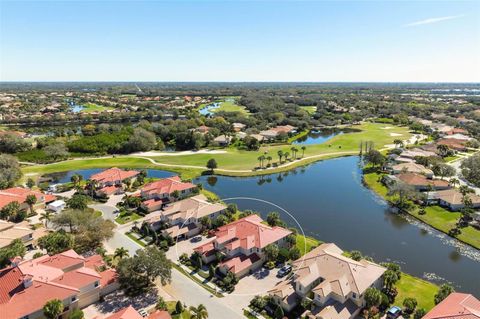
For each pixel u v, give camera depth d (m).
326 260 63.94
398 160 149.50
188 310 57.12
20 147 176.12
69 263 63.38
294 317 56.09
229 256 71.94
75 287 56.69
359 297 55.44
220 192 122.12
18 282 55.19
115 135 192.25
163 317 51.78
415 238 85.88
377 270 61.66
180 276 67.88
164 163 160.12
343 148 187.50
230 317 56.03
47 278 57.28
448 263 74.06
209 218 86.69
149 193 108.12
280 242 77.12
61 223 80.00
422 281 65.94
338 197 116.56
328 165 159.12
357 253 70.19
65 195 115.38
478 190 116.62
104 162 162.12
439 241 84.19
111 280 62.59
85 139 184.00
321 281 60.53
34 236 82.06
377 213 102.38
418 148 172.25
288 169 149.12
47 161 163.62
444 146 164.00
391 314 54.56
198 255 73.06
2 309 50.12
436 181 119.81
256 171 144.88
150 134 193.88
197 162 161.25
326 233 88.75
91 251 76.69
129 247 78.88
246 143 193.38
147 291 62.66
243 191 123.44
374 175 138.25
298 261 67.69
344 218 98.62
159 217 91.38
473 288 65.19
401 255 77.50
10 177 123.19
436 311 49.88
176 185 111.31
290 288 59.91
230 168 150.25
